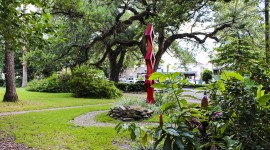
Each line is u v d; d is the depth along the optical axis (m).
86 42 12.78
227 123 1.31
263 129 1.25
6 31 3.50
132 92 16.41
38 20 3.45
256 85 1.36
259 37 8.07
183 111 1.44
